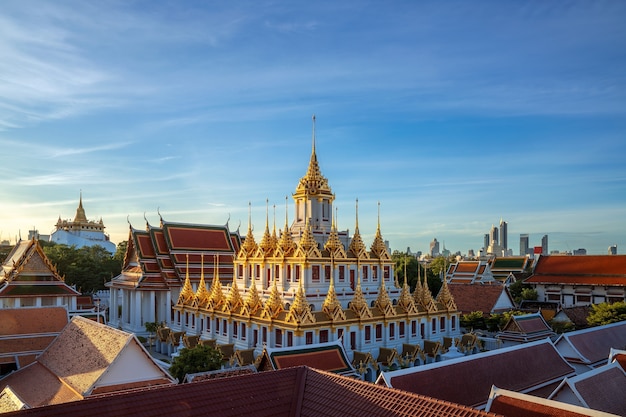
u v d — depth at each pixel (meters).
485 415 28.39
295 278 78.38
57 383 51.03
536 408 35.25
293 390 36.19
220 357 60.94
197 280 111.56
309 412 33.50
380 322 76.81
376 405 31.94
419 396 31.73
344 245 92.38
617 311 95.56
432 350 77.31
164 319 107.75
